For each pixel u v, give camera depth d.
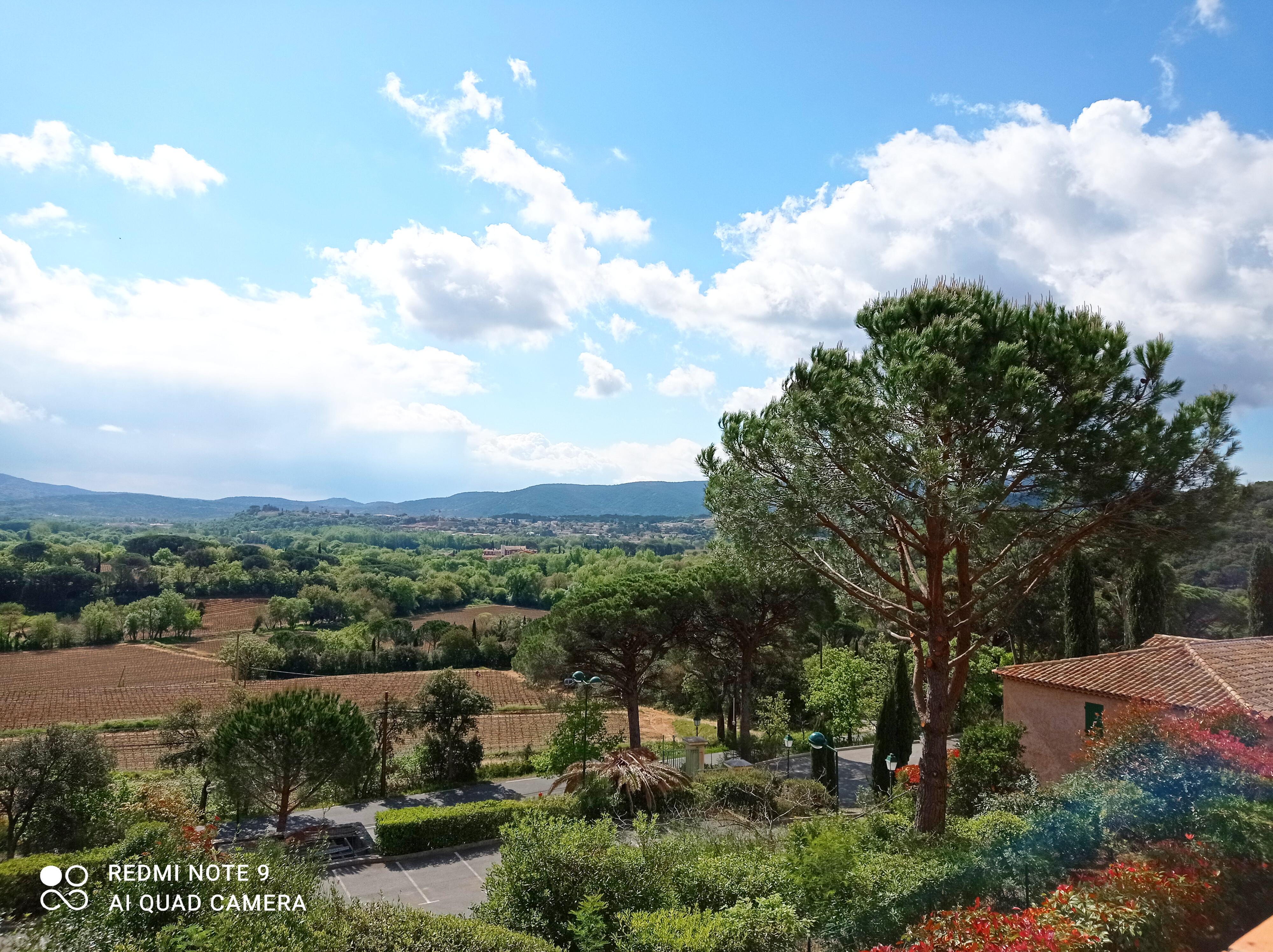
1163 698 15.82
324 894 8.58
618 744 28.36
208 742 23.80
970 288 13.54
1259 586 31.50
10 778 17.86
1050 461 11.83
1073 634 26.09
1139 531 12.45
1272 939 3.16
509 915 9.55
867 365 13.54
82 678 63.03
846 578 15.88
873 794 19.73
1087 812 11.12
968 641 14.44
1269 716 14.33
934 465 11.18
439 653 69.00
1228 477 11.55
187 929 6.39
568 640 26.70
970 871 10.12
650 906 9.58
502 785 27.34
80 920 6.93
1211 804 9.83
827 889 9.77
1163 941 7.14
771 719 32.84
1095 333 11.77
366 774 24.62
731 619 28.89
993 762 16.44
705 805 18.53
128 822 17.12
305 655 64.81
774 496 14.00
